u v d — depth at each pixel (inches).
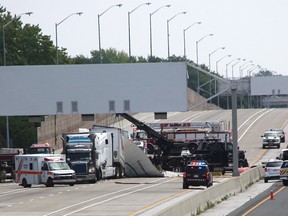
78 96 6358.3
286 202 5034.5
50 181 7066.9
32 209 4918.8
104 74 6333.7
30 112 6387.8
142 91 6289.4
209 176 6333.7
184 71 6240.2
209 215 4436.5
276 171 6958.7
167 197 5565.9
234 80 6200.8
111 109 6328.7
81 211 4731.8
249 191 6072.8
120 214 4527.6
